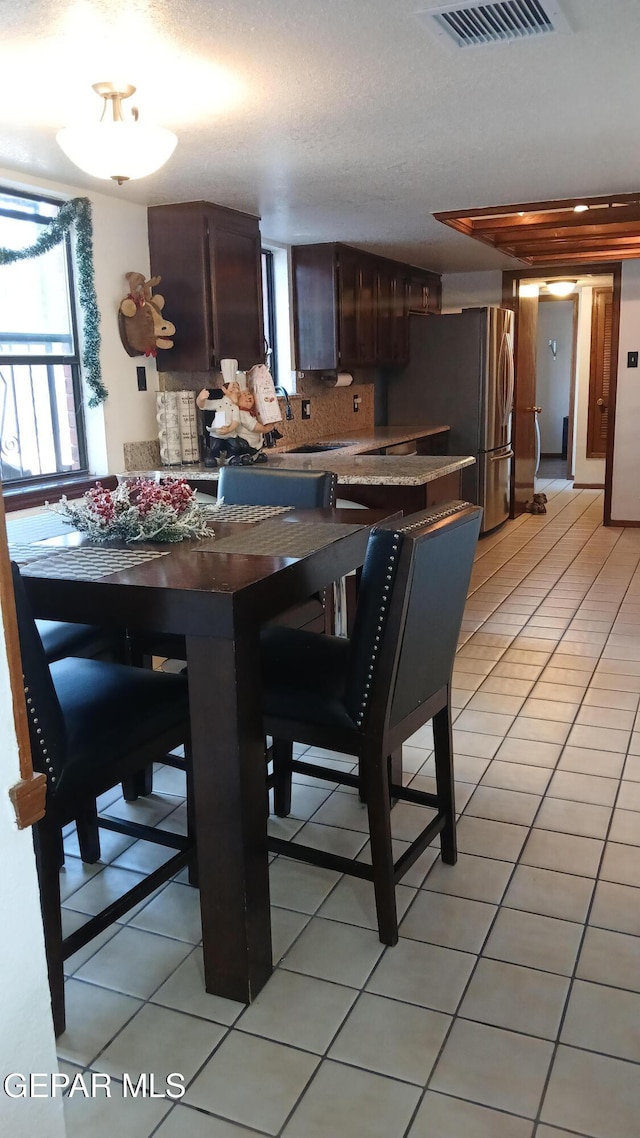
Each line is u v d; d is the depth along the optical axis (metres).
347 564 2.16
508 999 1.78
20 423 3.54
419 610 1.84
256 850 1.77
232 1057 1.65
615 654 3.90
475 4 1.96
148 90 2.49
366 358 5.73
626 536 6.53
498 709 3.29
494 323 6.41
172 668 3.71
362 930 2.02
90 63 2.26
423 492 3.74
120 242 3.82
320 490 2.83
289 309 5.30
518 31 2.13
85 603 1.73
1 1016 1.00
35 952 1.04
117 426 3.90
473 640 4.14
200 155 3.14
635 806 2.54
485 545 6.33
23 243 3.49
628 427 6.73
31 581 1.77
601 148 3.24
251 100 2.58
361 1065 1.62
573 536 6.59
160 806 2.63
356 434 5.95
